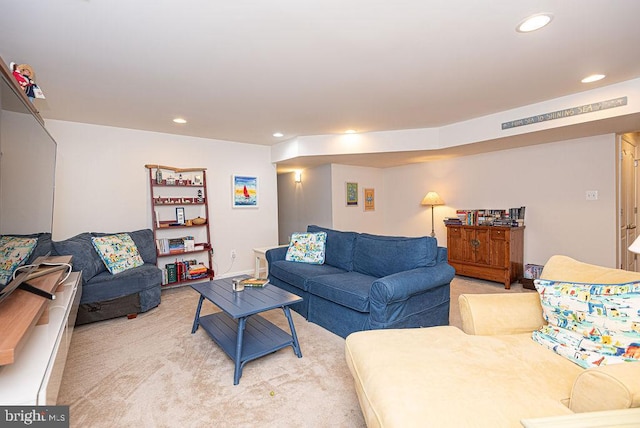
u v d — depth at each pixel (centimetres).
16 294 149
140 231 384
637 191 437
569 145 384
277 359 223
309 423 157
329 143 451
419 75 248
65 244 278
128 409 169
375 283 227
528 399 106
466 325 169
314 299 292
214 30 179
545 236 408
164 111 325
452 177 514
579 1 159
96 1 151
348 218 579
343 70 236
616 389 90
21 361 110
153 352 236
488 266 416
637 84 264
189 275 420
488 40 197
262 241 521
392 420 100
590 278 149
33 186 168
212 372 206
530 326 164
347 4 158
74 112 324
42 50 197
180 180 432
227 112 333
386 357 136
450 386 113
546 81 266
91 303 283
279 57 213
